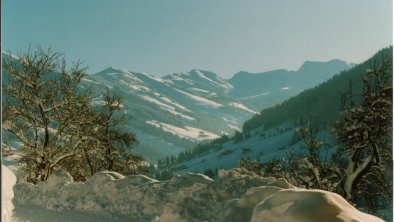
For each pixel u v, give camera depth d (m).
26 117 28.55
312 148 26.55
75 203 15.49
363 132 25.55
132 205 14.25
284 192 7.29
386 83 25.20
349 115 25.81
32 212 15.06
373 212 25.72
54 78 29.00
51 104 28.83
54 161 28.97
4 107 27.52
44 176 28.86
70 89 29.25
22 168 28.48
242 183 12.19
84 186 16.12
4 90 27.88
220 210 11.20
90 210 14.95
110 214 14.30
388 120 25.20
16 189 17.17
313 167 25.25
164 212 11.79
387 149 25.73
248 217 9.77
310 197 6.59
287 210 6.47
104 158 34.84
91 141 30.64
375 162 25.52
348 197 26.11
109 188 15.28
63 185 16.53
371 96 25.39
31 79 28.34
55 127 29.41
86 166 33.72
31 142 28.84
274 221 6.84
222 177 12.48
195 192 12.12
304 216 6.16
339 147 26.50
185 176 14.44
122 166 36.75
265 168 28.28
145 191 14.34
